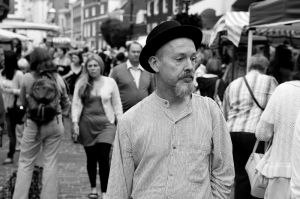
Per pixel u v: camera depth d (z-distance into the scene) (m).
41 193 5.92
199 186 2.54
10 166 8.44
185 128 2.58
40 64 5.89
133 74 7.08
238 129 5.52
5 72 8.55
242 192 5.64
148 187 2.56
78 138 6.47
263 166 4.01
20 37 14.77
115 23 42.09
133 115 2.64
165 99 2.62
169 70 2.54
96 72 6.32
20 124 8.83
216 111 2.68
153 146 2.56
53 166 5.94
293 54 10.55
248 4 17.47
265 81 5.59
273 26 7.54
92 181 6.60
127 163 2.65
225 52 12.76
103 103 6.36
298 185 2.69
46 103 5.77
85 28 86.06
